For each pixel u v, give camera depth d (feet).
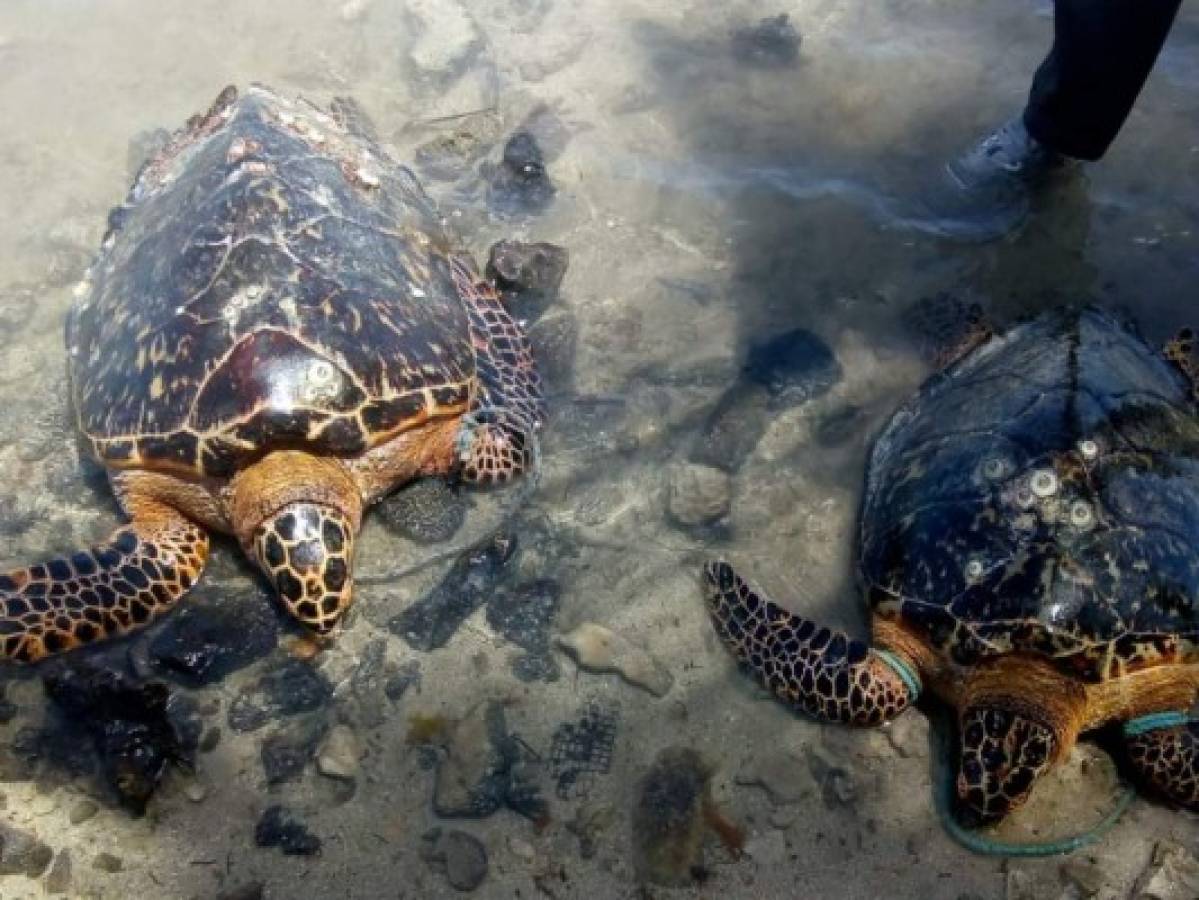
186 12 8.89
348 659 5.43
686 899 4.78
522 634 5.51
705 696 5.34
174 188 6.29
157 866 4.88
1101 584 4.86
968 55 8.14
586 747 5.17
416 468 5.89
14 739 5.20
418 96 8.11
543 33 8.52
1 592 5.22
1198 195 7.09
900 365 6.46
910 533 5.32
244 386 5.32
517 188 7.31
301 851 4.90
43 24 8.82
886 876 4.85
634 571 5.73
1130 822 4.97
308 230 5.76
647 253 7.07
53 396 6.54
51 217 7.44
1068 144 6.69
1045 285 6.75
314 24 8.72
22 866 4.86
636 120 7.87
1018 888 4.81
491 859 4.88
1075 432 5.13
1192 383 5.92
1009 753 4.70
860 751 5.19
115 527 6.02
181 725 5.23
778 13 8.60
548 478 6.04
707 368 6.49
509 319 6.54
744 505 5.98
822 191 7.34
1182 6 8.19
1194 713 5.19
